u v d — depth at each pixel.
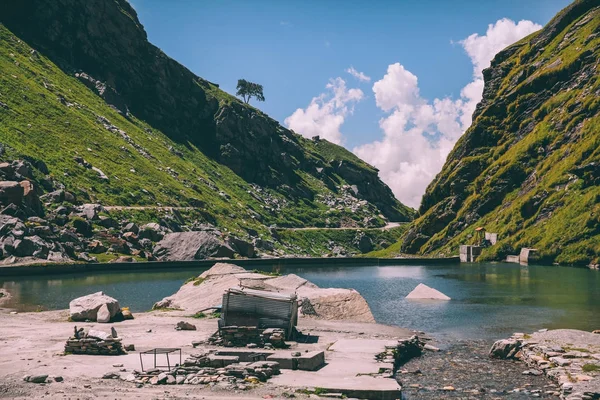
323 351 33.09
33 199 111.25
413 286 85.81
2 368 29.92
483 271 113.38
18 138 148.88
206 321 46.81
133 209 145.88
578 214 125.00
